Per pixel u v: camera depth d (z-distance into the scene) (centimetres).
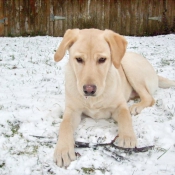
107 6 336
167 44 274
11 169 78
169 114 106
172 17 348
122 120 93
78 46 91
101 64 90
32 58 206
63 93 129
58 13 332
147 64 127
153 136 91
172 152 84
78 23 337
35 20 329
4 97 124
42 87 138
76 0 331
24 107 113
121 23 342
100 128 95
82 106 100
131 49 246
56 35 336
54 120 103
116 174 76
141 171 76
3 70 169
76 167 78
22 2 322
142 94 118
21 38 297
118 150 84
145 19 345
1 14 320
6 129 97
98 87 87
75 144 86
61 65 185
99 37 93
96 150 85
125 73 120
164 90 133
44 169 78
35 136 92
